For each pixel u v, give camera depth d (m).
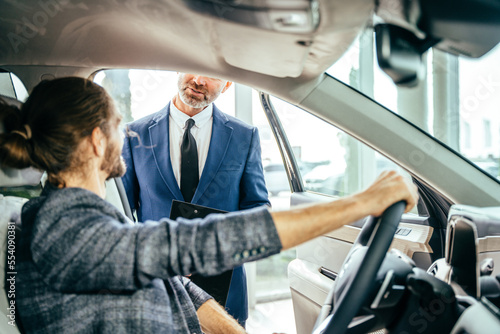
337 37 0.83
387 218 0.68
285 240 0.64
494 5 0.70
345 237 1.61
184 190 1.64
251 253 0.64
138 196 1.72
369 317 0.74
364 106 1.13
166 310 0.76
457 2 0.71
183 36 0.93
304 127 2.36
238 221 0.65
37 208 0.75
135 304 0.72
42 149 0.72
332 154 2.85
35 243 0.68
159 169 1.60
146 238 0.65
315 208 0.66
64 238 0.67
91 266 0.65
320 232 0.66
